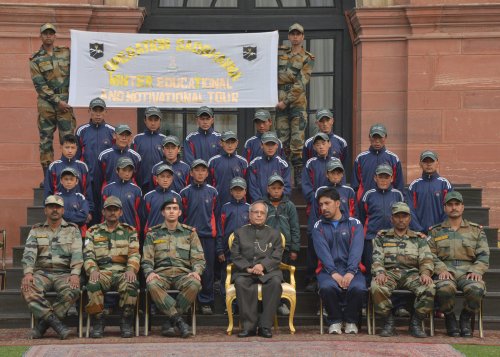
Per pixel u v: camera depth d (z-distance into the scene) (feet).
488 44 48.42
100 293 36.78
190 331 36.96
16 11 47.96
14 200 48.55
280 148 42.24
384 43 48.78
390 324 37.19
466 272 38.27
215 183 41.86
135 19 48.44
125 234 37.93
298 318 39.65
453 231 38.65
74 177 39.83
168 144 40.96
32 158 48.67
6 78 48.49
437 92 48.49
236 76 47.03
